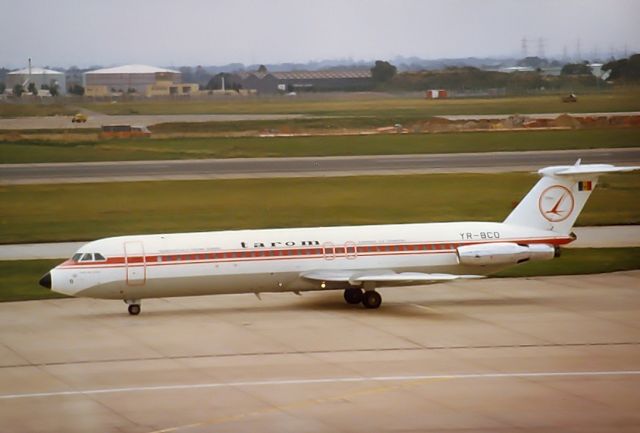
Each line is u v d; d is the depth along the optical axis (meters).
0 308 149.25
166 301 153.38
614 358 116.88
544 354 118.75
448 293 157.75
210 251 140.00
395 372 111.25
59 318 141.62
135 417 96.31
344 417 95.50
